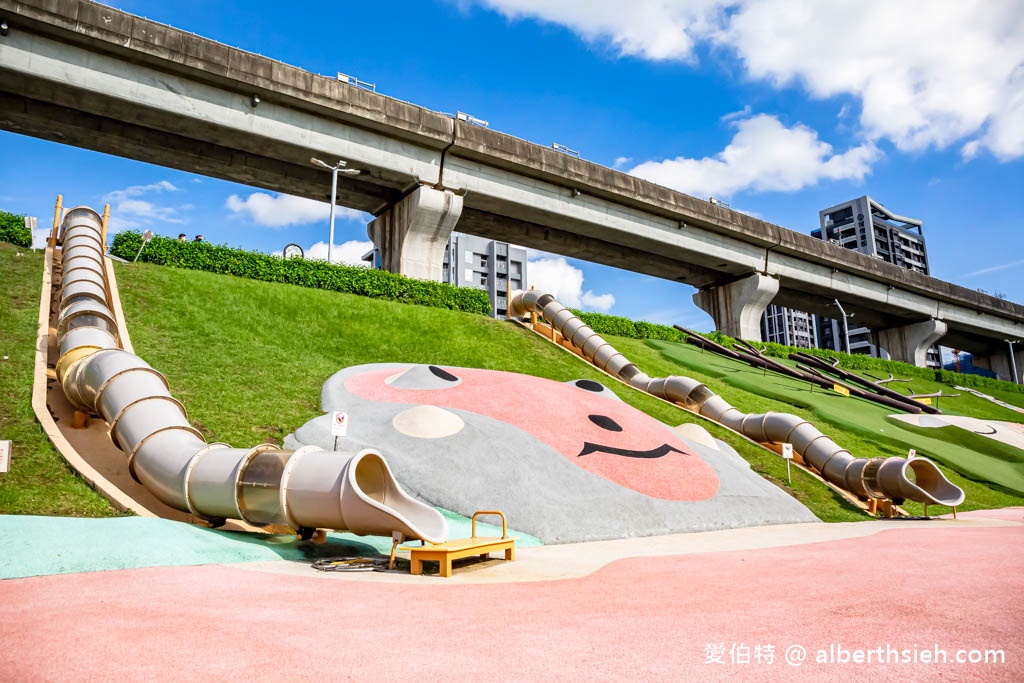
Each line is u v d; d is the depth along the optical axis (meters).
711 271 57.81
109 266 23.38
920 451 30.12
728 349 45.00
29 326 17.31
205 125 32.91
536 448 16.06
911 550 11.64
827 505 19.86
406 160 38.16
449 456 14.95
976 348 85.06
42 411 13.30
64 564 7.53
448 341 28.52
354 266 32.56
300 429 16.25
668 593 7.62
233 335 22.16
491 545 9.96
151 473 10.77
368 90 37.25
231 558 8.96
